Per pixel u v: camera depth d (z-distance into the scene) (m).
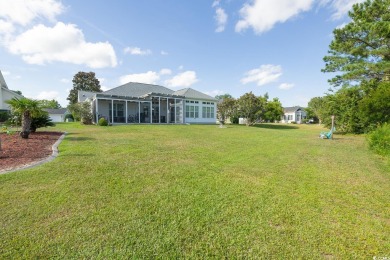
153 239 2.22
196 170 4.83
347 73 14.79
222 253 2.04
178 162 5.54
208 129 17.59
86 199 3.09
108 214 2.69
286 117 57.41
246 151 7.54
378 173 5.05
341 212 2.95
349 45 14.55
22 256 1.90
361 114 14.26
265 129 20.72
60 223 2.44
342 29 14.36
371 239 2.33
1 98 21.83
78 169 4.52
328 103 18.11
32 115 8.98
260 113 26.88
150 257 1.96
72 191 3.36
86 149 6.74
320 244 2.21
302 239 2.29
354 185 4.13
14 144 7.15
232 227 2.49
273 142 10.41
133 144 8.18
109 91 23.67
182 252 2.04
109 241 2.16
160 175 4.36
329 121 17.92
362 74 14.34
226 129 18.44
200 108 27.47
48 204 2.89
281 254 2.04
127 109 23.19
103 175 4.20
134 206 2.93
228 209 2.94
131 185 3.73
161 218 2.64
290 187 3.90
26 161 5.05
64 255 1.93
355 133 16.00
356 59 14.95
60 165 4.77
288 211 2.93
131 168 4.79
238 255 2.02
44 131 12.02
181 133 13.40
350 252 2.10
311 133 17.52
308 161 6.23
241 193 3.54
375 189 3.92
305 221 2.67
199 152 7.07
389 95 11.59
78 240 2.15
